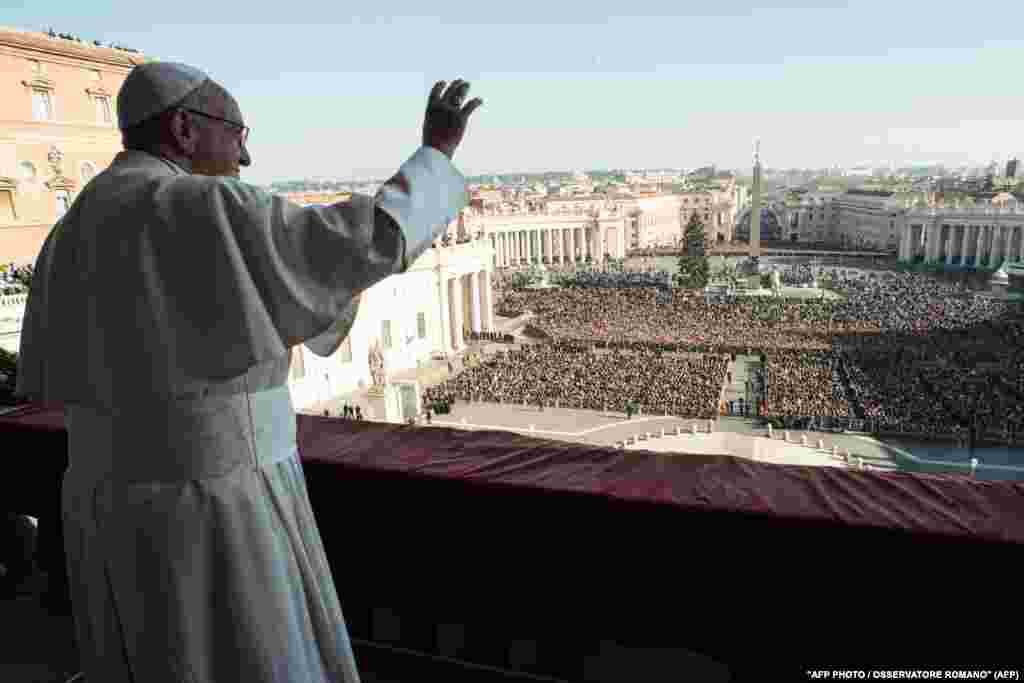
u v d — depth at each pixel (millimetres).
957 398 41750
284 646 2596
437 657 4629
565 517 4043
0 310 23109
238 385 2598
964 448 35719
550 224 136875
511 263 134875
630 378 48188
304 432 5203
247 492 2586
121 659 2746
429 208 2396
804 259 145500
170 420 2508
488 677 4488
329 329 2814
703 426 39844
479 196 138625
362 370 51625
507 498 4121
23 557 5855
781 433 38375
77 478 2750
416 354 59062
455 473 4316
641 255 157250
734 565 3777
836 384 45812
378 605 4699
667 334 66000
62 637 5332
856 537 3518
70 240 2607
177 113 2670
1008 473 31891
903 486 3982
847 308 75500
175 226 2350
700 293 88562
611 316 75312
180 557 2502
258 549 2574
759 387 48438
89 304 2490
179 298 2344
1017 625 3408
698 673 4176
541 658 4422
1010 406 40094
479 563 4324
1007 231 117938
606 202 153750
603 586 4074
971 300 80750
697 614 3928
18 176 29828
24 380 2844
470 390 47156
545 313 79312
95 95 32750
